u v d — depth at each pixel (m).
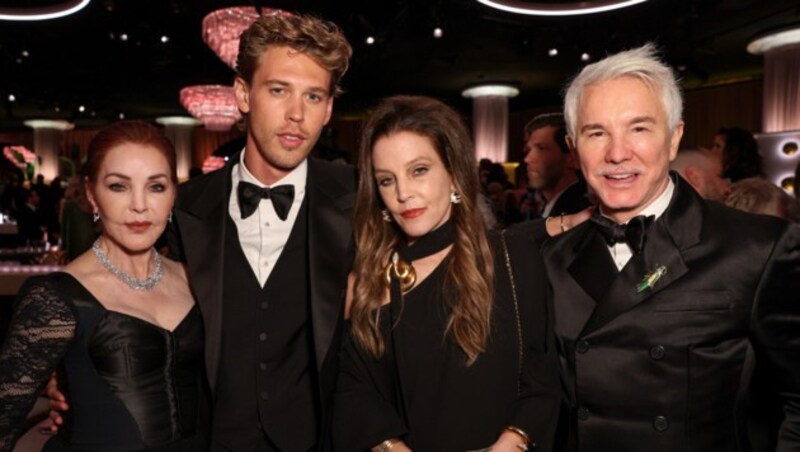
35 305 1.56
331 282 1.90
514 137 16.55
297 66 1.81
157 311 1.75
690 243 1.53
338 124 17.20
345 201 2.01
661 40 8.84
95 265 1.71
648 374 1.50
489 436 1.60
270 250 2.03
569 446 1.65
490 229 1.83
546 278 1.72
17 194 8.36
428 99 1.73
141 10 8.20
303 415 1.96
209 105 9.87
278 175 2.02
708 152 3.09
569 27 8.48
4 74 11.70
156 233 1.71
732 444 1.49
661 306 1.50
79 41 9.54
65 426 1.66
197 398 1.84
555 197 3.64
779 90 9.72
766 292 1.45
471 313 1.60
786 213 2.44
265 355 1.96
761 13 8.66
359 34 8.56
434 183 1.65
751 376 1.52
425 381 1.63
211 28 5.39
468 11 8.23
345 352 1.77
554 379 1.65
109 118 18.12
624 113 1.48
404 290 1.69
